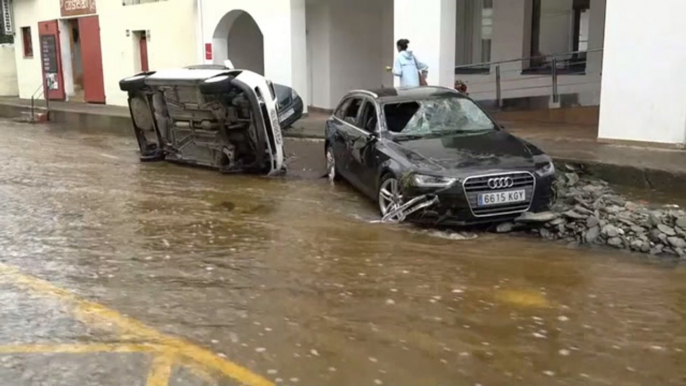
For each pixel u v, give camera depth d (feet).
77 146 53.16
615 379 13.70
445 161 24.72
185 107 39.40
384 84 66.33
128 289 19.51
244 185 35.37
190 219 28.04
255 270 21.06
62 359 14.96
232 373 14.15
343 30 63.16
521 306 17.63
